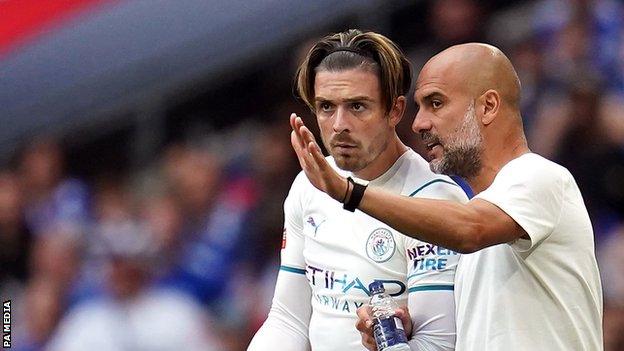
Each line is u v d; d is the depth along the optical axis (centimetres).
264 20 3666
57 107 3794
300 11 3628
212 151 3584
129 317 3075
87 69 3781
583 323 1437
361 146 1492
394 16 3534
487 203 1368
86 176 3766
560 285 1422
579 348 1430
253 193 3338
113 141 3800
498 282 1426
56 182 3725
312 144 1324
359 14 3575
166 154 3716
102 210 3616
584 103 2959
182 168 3475
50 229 3559
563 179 1420
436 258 1498
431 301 1491
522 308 1415
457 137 1445
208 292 3184
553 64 3156
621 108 3053
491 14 3419
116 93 3781
